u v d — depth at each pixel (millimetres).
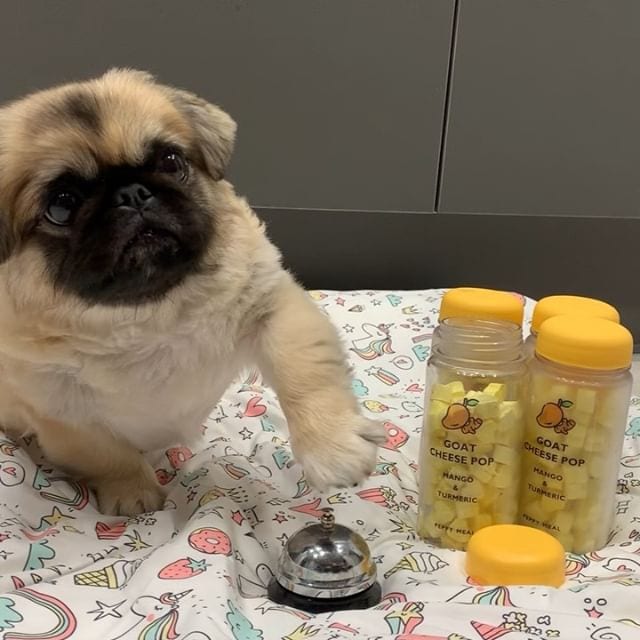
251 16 1217
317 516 645
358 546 547
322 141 1277
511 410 596
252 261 638
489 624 474
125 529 629
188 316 620
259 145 1269
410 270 1350
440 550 601
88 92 620
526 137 1300
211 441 782
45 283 601
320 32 1231
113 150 590
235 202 667
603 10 1249
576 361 583
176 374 646
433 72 1261
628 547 604
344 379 632
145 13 1204
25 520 625
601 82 1281
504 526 575
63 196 588
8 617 487
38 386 637
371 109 1270
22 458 675
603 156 1316
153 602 494
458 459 602
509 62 1264
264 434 790
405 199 1315
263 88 1247
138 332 615
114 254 576
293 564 537
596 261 1369
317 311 661
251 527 622
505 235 1344
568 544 602
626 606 498
